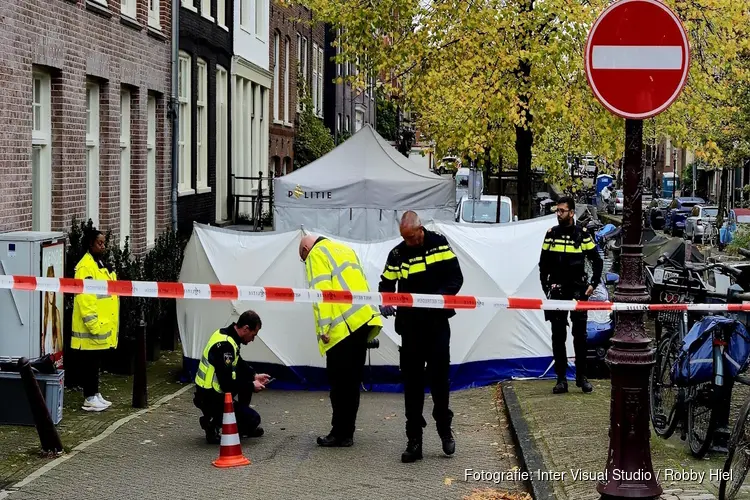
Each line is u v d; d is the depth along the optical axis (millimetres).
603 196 57219
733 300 8758
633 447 6832
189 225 24156
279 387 13664
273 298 8648
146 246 20000
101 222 17469
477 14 18172
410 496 8125
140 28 19031
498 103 18234
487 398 12836
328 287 9859
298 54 41781
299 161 41375
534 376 13859
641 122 6688
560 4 17578
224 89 28547
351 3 19656
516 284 13766
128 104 18891
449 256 9430
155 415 11477
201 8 24844
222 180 28891
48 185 14906
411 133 60312
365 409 12211
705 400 8516
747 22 18359
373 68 20078
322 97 47906
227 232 14055
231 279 13766
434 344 9344
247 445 10078
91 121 17031
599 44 6613
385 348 13383
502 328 13812
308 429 10961
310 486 8430
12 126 13055
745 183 64625
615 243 25422
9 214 12984
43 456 9320
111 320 11609
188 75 23922
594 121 18703
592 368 14672
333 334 9867
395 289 9938
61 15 14812
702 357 8320
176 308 15555
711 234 51594
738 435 7016
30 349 10742
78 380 12906
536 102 18594
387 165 22984
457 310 13594
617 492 6805
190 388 13383
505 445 10047
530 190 20016
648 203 67625
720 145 36906
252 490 8289
